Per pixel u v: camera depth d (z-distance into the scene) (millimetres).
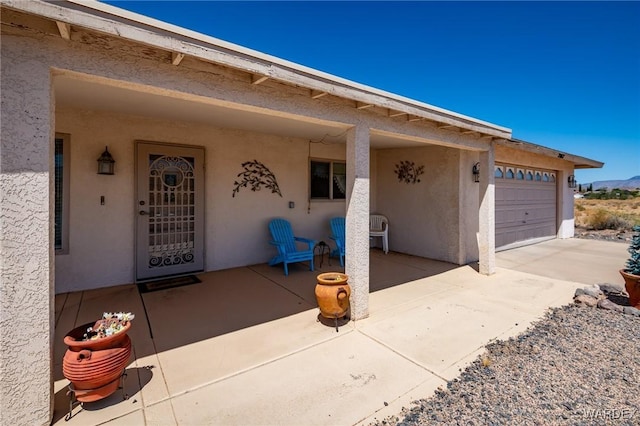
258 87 2869
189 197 5477
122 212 4875
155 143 5082
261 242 6391
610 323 3680
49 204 1956
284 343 3135
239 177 6039
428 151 7254
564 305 4301
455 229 6750
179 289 4777
